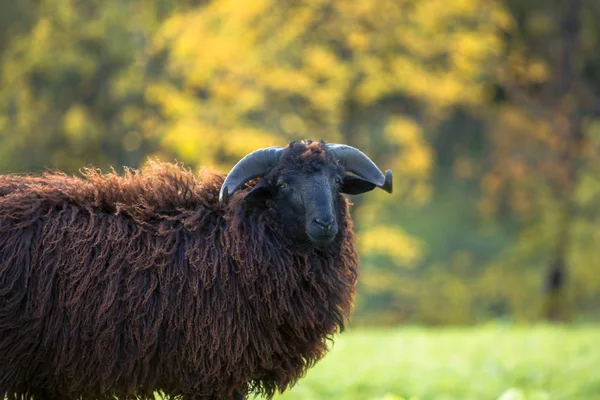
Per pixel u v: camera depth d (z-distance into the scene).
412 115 90.94
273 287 19.39
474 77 81.56
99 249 18.89
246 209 19.83
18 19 80.75
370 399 29.69
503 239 113.56
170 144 66.19
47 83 75.94
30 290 18.34
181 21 66.69
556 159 92.50
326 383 31.64
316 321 19.84
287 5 68.94
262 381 20.08
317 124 73.69
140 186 20.23
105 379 18.66
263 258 19.41
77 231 18.94
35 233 18.78
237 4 65.25
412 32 71.50
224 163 71.00
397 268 108.44
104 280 18.66
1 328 18.20
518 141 97.69
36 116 72.81
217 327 18.91
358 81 72.75
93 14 74.50
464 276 104.88
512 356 38.44
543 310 92.00
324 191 18.98
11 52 75.56
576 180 91.69
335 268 20.23
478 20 75.94
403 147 77.12
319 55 69.12
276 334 19.45
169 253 19.11
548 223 91.31
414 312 100.69
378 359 36.94
